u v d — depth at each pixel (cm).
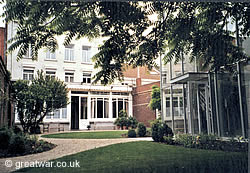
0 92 901
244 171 406
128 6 299
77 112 1906
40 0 252
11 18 256
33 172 435
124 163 493
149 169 439
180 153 611
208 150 649
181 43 391
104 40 346
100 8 288
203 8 347
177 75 991
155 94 1636
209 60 414
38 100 1069
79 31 295
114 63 363
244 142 602
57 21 276
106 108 2000
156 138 909
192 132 873
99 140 984
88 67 1698
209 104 812
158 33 371
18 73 1426
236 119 661
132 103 2058
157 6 324
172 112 1033
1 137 659
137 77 2048
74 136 1166
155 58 422
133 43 376
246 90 620
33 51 286
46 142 825
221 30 370
